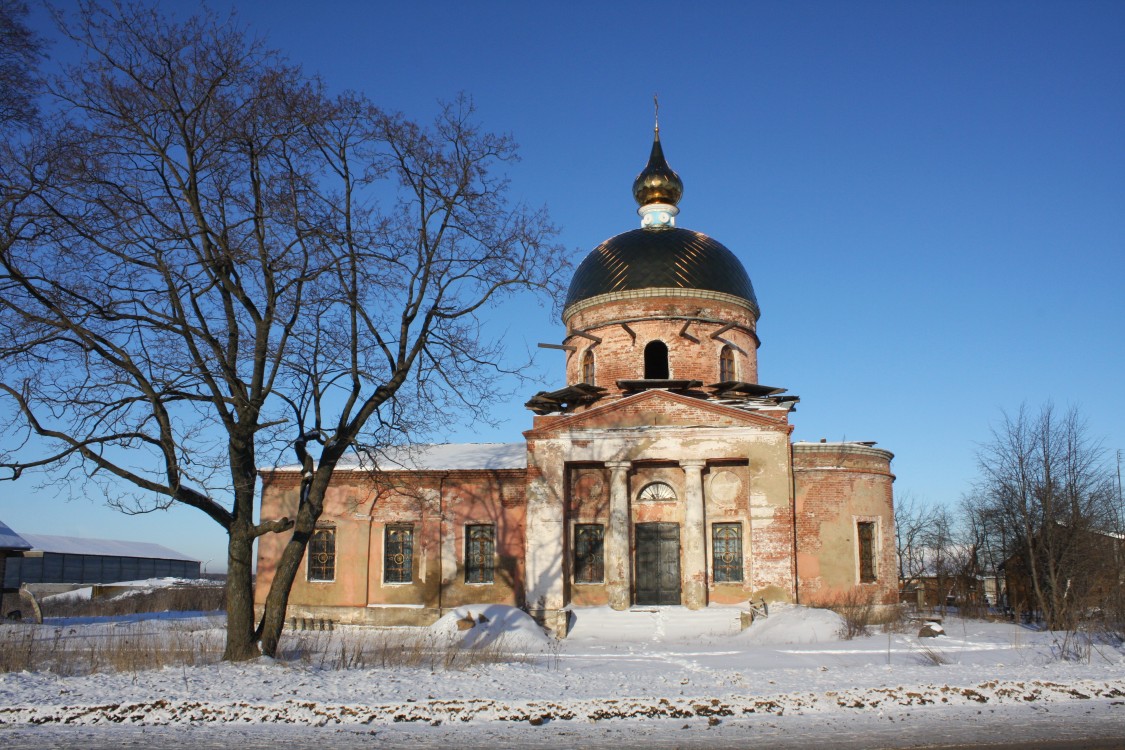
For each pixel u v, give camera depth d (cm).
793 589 2903
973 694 1459
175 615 3841
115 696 1426
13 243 1789
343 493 3344
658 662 2070
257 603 3316
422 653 2052
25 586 3497
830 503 3067
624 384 3266
